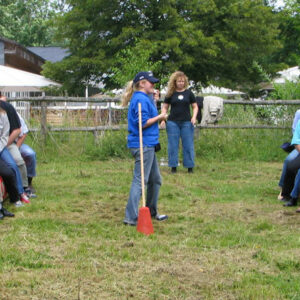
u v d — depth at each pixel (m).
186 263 4.50
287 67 30.25
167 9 26.59
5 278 4.04
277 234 5.53
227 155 11.83
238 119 12.51
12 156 7.14
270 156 11.84
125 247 4.95
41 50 47.72
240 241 5.21
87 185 8.32
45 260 4.50
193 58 26.86
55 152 11.77
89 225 5.79
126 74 16.31
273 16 29.61
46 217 6.15
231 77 30.55
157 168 6.09
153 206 6.18
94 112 12.16
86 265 4.37
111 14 28.34
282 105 12.43
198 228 5.76
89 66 28.58
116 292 3.82
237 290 3.89
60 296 3.73
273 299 3.74
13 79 21.91
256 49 30.05
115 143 11.93
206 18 28.77
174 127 9.70
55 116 12.03
